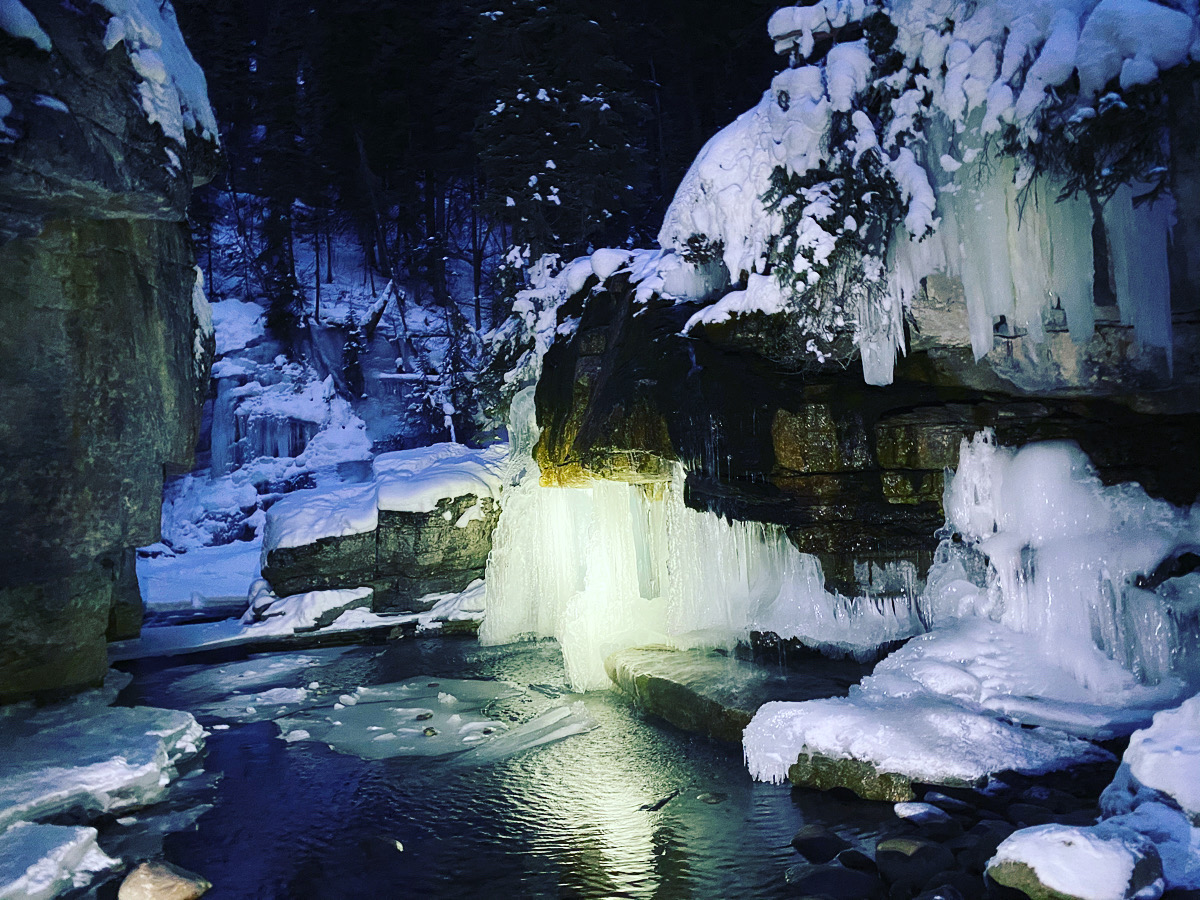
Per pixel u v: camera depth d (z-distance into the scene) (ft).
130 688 32.91
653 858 16.46
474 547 44.57
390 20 101.40
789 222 22.82
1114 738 18.07
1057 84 18.03
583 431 29.58
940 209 20.62
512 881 15.88
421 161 103.91
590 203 56.44
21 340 21.29
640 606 30.86
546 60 57.72
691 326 25.82
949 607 23.47
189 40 99.91
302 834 18.48
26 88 17.12
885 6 21.40
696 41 78.84
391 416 94.48
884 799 18.07
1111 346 20.77
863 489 23.95
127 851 17.62
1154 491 21.26
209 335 30.50
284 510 45.39
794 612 26.27
